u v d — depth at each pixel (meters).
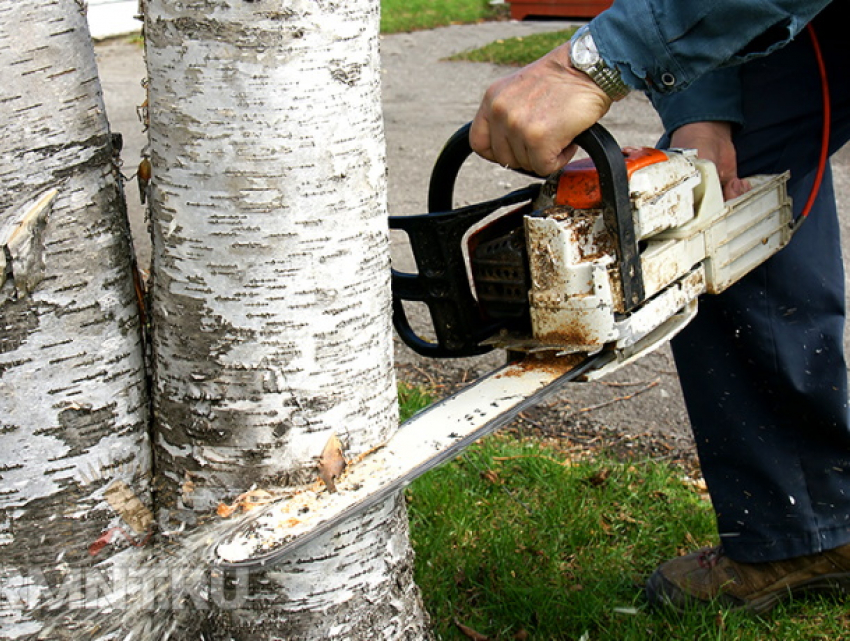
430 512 2.61
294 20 1.38
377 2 1.50
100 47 10.05
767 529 2.19
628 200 1.56
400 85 8.48
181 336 1.52
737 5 1.47
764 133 2.08
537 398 1.58
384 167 1.56
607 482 2.79
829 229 2.15
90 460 1.58
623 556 2.48
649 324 1.66
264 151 1.42
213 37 1.37
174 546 1.62
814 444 2.14
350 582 1.62
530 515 2.63
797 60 2.05
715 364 2.14
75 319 1.52
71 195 1.49
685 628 2.15
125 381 1.60
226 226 1.45
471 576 2.36
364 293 1.54
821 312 2.10
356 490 1.47
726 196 2.02
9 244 1.44
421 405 3.20
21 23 1.42
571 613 2.21
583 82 1.56
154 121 1.47
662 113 2.18
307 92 1.41
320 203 1.46
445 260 1.71
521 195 1.75
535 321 1.63
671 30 1.51
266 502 1.52
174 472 1.60
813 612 2.23
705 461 2.25
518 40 10.15
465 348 1.79
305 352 1.50
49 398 1.53
